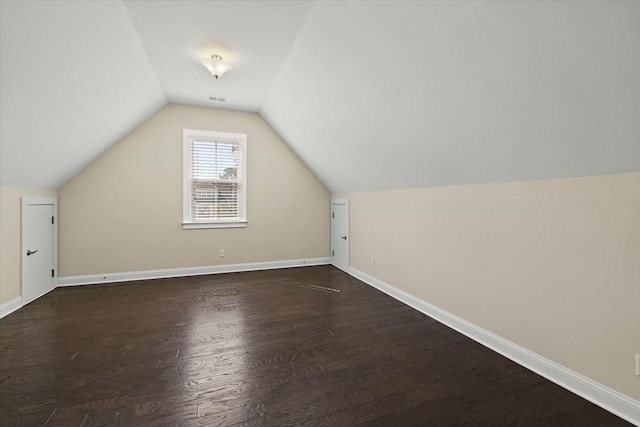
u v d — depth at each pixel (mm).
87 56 1978
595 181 1460
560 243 1622
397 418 1377
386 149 2613
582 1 965
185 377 1692
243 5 1939
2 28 1403
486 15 1214
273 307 2842
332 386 1617
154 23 2113
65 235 3465
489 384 1635
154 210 3824
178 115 3891
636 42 957
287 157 4484
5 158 2229
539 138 1515
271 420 1362
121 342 2111
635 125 1151
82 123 2619
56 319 2514
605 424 1334
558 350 1645
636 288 1324
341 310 2771
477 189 2143
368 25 1691
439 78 1643
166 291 3318
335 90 2453
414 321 2520
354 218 4004
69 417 1369
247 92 3465
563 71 1187
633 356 1341
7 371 1738
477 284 2158
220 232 4152
